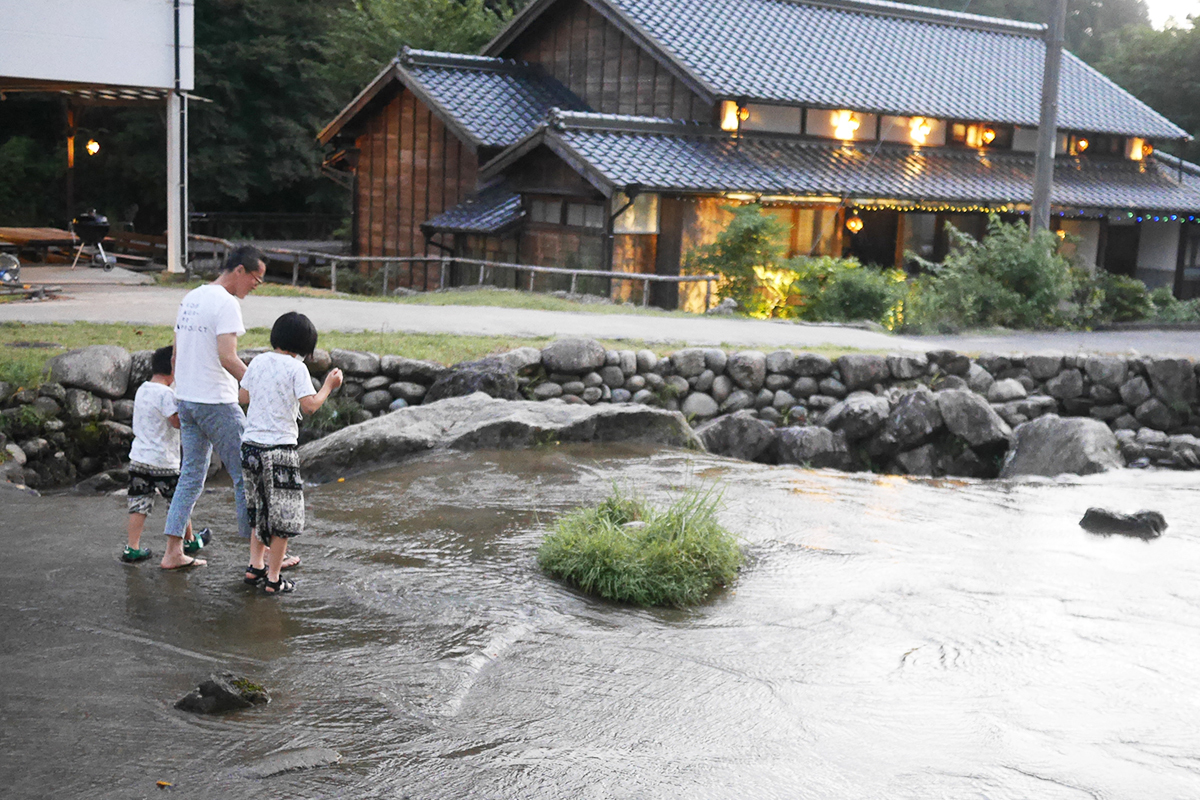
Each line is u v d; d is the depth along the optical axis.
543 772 4.12
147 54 19.14
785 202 22.30
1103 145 29.12
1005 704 5.03
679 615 6.20
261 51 37.59
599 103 25.73
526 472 9.44
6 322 12.34
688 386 12.95
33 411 9.78
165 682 4.73
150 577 6.20
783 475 10.05
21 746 4.06
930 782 4.18
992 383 13.62
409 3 35.69
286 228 42.38
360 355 11.54
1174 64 39.53
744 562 7.23
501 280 23.88
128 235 25.19
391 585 6.33
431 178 27.03
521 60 28.12
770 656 5.57
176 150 19.95
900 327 17.80
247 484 5.96
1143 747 4.59
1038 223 20.36
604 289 20.61
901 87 25.47
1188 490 10.23
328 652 5.22
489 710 4.70
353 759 4.13
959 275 19.30
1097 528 8.49
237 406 6.22
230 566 6.52
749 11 26.36
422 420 10.41
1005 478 11.23
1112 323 20.98
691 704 4.89
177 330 6.12
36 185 36.34
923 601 6.55
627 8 24.25
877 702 5.00
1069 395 13.83
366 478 9.13
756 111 23.56
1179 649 5.84
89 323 12.60
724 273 19.95
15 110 38.34
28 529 7.12
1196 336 18.78
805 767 4.28
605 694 4.96
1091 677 5.41
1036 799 4.07
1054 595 6.75
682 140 22.30
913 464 12.02
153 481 6.43
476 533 7.57
